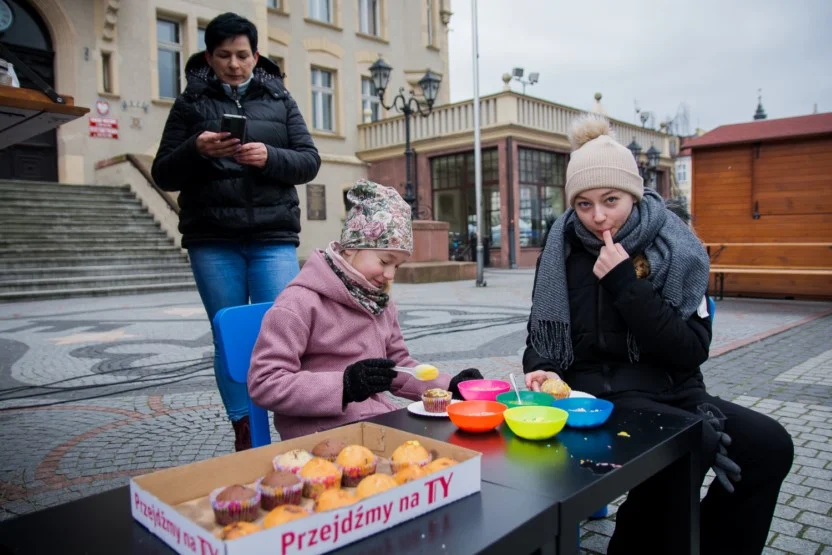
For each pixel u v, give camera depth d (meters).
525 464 1.38
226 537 0.98
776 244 9.29
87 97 16.56
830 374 5.14
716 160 10.16
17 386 5.16
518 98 19.20
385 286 2.23
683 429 1.61
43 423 4.12
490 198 19.75
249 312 2.23
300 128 3.29
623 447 1.47
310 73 21.73
